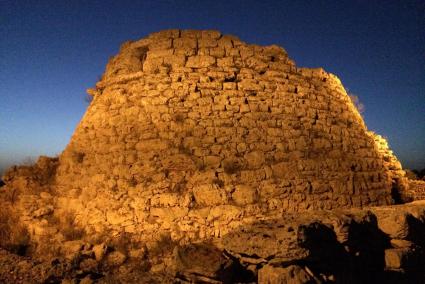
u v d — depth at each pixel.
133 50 11.12
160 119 9.71
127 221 8.64
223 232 8.25
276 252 5.14
